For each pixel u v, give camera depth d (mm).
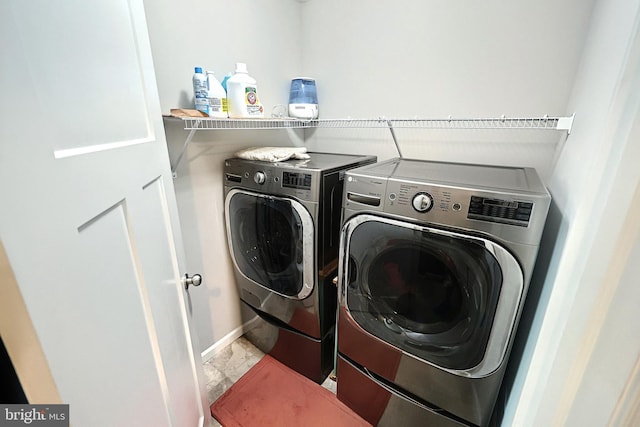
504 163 1541
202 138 1607
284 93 2037
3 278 370
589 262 412
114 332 633
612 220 385
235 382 1795
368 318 1323
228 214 1774
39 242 429
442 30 1550
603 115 664
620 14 707
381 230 1146
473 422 1189
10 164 384
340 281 1343
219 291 1928
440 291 1118
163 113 1387
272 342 1916
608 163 395
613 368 403
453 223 981
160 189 977
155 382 819
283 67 1985
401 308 1235
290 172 1420
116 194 676
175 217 1097
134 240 753
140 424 719
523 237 883
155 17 1291
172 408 934
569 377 451
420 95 1703
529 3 1307
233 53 1649
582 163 792
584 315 425
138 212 791
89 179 571
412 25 1630
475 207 936
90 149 593
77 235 524
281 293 1692
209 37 1519
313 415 1589
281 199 1481
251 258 1780
